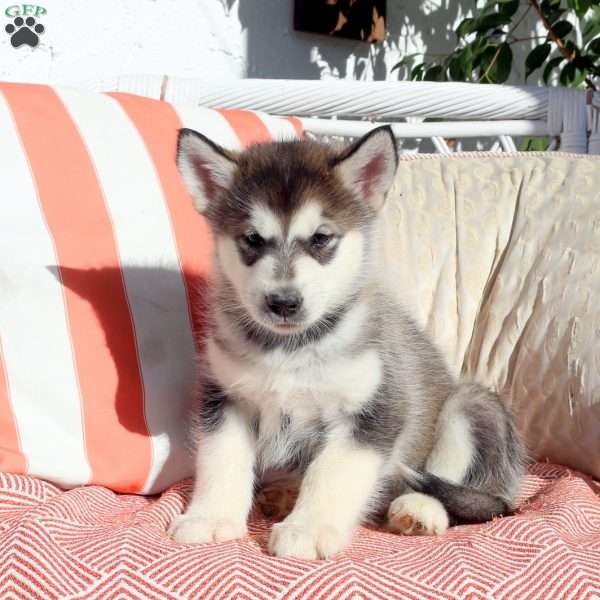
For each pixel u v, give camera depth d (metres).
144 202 0.98
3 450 0.85
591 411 0.98
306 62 1.68
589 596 0.72
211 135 1.07
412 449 0.96
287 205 0.88
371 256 0.94
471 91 1.25
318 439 0.91
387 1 1.76
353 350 0.88
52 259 0.91
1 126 0.93
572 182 1.13
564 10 1.61
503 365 1.08
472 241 1.16
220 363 0.90
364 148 0.91
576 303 1.03
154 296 0.95
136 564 0.72
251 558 0.74
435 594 0.71
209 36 1.57
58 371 0.89
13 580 0.70
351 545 0.81
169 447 0.92
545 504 0.89
